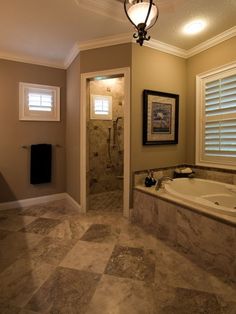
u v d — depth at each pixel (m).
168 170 3.12
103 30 2.53
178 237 2.12
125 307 1.35
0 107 3.24
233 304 1.38
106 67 2.78
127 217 2.84
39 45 2.94
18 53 3.22
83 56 2.88
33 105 3.47
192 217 1.96
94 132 3.96
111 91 4.06
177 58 3.09
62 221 2.77
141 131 2.82
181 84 3.17
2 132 3.28
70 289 1.51
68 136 3.64
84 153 3.01
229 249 1.66
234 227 1.62
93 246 2.12
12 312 1.31
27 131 3.46
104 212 3.11
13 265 1.79
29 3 2.02
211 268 1.76
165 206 2.26
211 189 2.77
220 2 2.01
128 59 2.67
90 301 1.40
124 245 2.14
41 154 3.51
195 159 3.14
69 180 3.64
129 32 2.57
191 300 1.41
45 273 1.69
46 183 3.68
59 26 2.44
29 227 2.58
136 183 2.80
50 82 3.58
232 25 2.42
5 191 3.33
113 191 4.23
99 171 4.07
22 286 1.54
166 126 3.04
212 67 2.81
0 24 2.40
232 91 2.62
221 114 2.77
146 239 2.27
